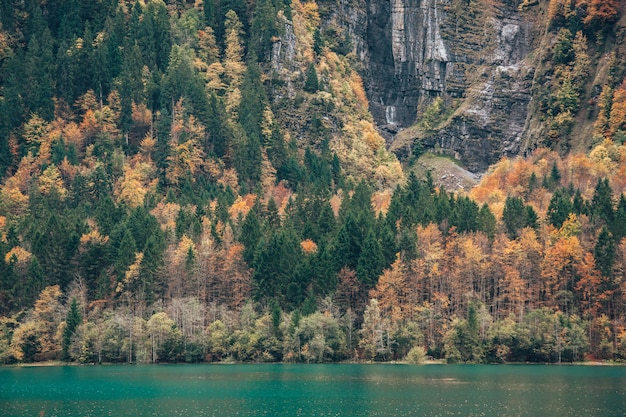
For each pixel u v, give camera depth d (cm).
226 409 19262
